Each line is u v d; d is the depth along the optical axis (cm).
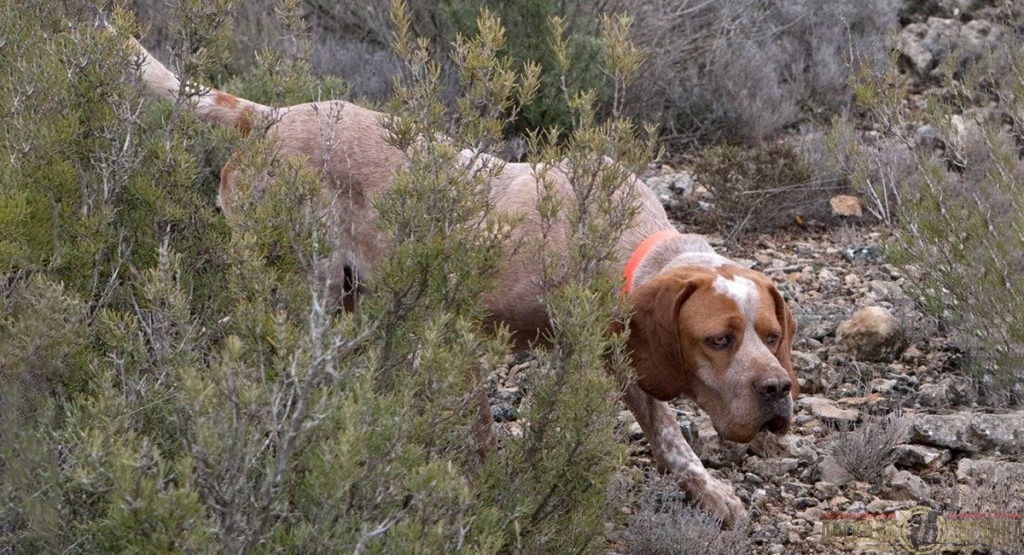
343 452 262
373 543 277
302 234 351
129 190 400
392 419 285
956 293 532
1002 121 775
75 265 375
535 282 404
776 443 473
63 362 333
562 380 334
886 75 582
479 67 371
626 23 375
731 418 380
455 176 348
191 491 260
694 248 424
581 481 337
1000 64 682
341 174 464
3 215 350
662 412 443
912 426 475
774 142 904
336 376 276
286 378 292
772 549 409
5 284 347
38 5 468
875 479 455
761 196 763
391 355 337
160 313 336
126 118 407
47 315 328
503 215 353
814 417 505
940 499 435
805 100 976
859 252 721
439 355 308
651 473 436
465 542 302
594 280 355
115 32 415
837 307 629
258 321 317
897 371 550
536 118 809
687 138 920
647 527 404
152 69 463
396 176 348
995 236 520
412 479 276
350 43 923
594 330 332
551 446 337
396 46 388
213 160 566
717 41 959
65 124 395
